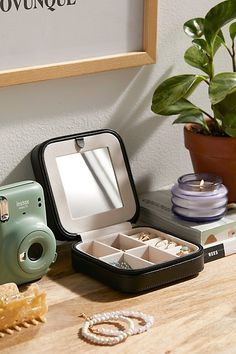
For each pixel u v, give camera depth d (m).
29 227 1.28
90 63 1.42
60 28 1.39
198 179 1.47
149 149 1.58
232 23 1.48
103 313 1.22
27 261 1.29
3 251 1.28
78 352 1.13
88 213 1.43
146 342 1.15
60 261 1.40
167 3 1.53
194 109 1.49
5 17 1.33
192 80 1.43
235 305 1.25
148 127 1.57
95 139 1.46
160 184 1.62
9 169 1.41
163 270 1.30
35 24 1.36
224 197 1.45
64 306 1.25
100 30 1.44
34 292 1.21
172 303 1.26
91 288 1.31
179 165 1.64
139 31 1.49
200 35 1.50
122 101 1.52
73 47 1.41
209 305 1.25
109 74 1.48
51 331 1.18
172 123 1.52
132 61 1.48
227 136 1.49
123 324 1.20
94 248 1.40
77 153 1.43
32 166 1.42
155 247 1.37
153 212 1.49
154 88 1.55
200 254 1.34
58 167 1.41
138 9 1.48
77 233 1.41
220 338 1.17
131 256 1.34
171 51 1.56
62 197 1.40
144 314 1.22
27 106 1.40
